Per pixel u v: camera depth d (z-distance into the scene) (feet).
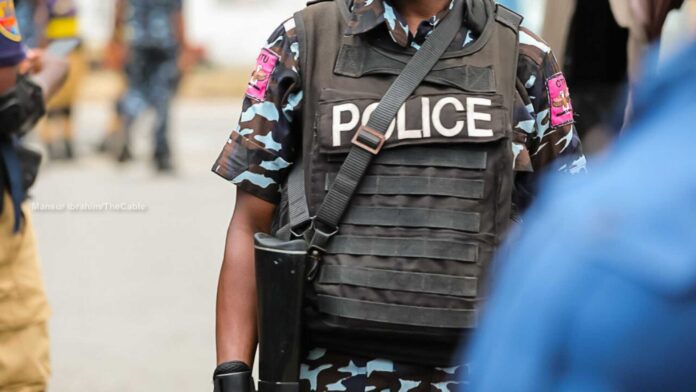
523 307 8.33
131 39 76.33
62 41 26.30
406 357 16.05
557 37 25.03
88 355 38.63
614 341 8.00
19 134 21.70
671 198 7.94
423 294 15.78
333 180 16.31
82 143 92.84
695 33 8.43
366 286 15.90
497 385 8.38
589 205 8.19
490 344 8.53
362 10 16.63
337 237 16.20
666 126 8.22
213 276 48.93
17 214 21.24
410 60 16.42
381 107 16.21
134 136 97.45
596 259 8.04
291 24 17.07
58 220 58.90
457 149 16.06
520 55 16.87
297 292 16.01
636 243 7.93
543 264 8.29
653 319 7.90
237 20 170.19
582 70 24.18
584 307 8.08
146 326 41.73
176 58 76.84
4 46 20.57
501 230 16.08
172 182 72.49
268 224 17.51
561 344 8.18
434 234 15.89
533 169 17.20
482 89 16.30
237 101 139.03
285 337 16.06
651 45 22.11
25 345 21.57
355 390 16.21
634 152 8.27
